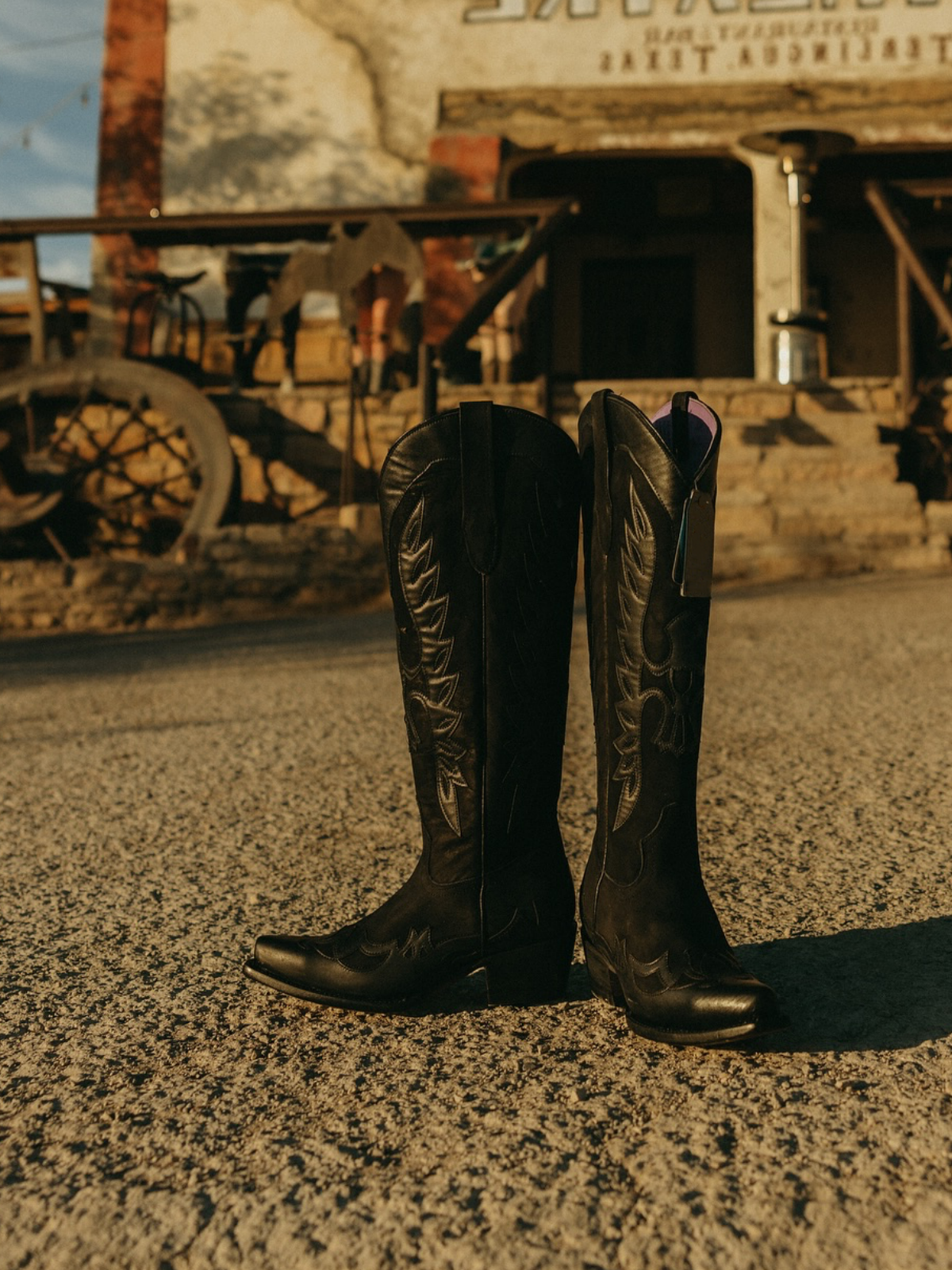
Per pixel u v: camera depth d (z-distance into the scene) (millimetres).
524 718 1736
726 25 12883
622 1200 1278
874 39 12773
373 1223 1257
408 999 1770
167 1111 1526
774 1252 1184
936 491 10289
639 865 1669
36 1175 1386
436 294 12938
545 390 10328
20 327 12828
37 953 2143
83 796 3428
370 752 3895
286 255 11156
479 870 1761
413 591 1730
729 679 4961
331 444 10914
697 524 1614
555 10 13047
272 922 2277
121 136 13523
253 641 7477
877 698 4457
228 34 13398
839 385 10438
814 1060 1593
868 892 2307
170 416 10602
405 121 13219
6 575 9102
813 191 14281
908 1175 1309
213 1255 1221
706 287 15883
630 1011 1656
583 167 14695
